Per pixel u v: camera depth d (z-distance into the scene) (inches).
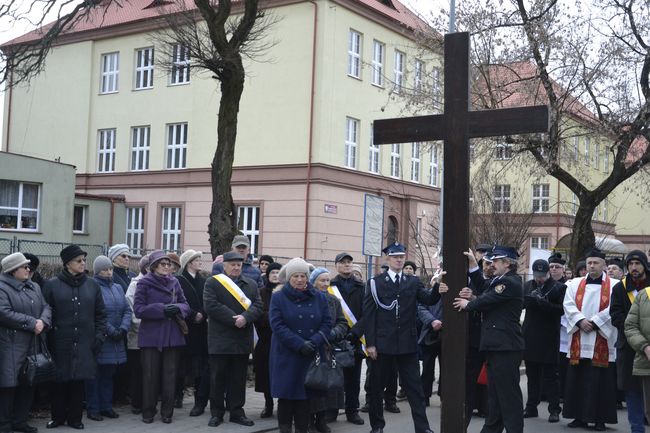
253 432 334.3
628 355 326.3
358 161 1131.3
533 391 408.2
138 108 1282.0
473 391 371.6
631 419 326.3
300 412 312.8
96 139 1337.4
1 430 303.7
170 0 792.3
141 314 345.7
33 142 1417.3
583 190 657.6
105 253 722.2
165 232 1240.8
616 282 379.6
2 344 298.8
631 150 701.9
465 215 277.0
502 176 829.2
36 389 358.6
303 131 1069.8
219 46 506.9
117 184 1296.8
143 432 327.0
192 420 354.9
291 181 1073.5
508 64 698.2
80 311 324.8
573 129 735.7
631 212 1908.2
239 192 1123.9
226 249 512.1
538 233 1520.7
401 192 1203.2
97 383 350.0
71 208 1111.6
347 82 1106.1
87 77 1346.0
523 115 271.6
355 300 377.7
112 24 1298.0
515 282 308.3
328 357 308.8
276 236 1085.1
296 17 1082.7
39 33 665.6
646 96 658.8
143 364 348.5
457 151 280.2
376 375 331.3
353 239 1119.0
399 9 1243.8
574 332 377.1
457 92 282.0
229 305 341.7
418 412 322.7
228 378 353.4
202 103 1197.7
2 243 1006.4
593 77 677.9
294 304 309.3
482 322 318.3
